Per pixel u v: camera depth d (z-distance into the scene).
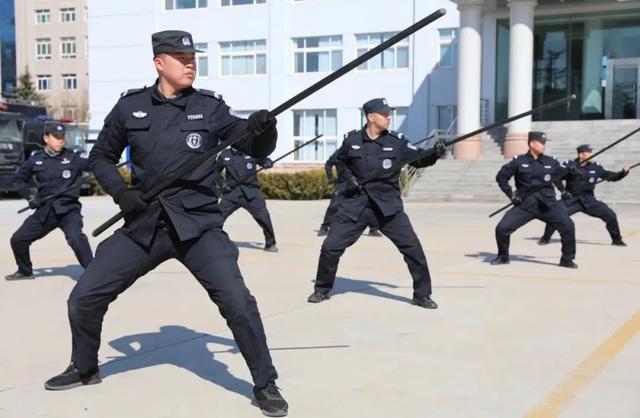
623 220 15.23
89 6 35.94
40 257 10.12
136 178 4.01
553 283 7.68
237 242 11.81
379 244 11.37
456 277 8.09
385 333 5.52
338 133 31.02
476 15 24.44
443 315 6.14
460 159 24.55
